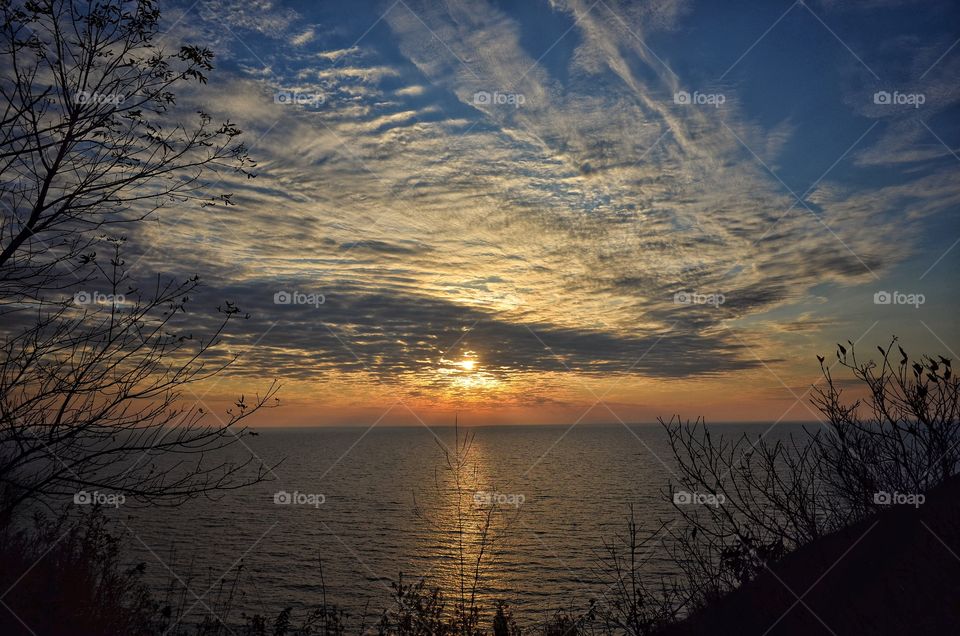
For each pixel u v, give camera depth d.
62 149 4.36
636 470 98.44
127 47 4.48
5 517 4.61
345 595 32.12
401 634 5.44
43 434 4.05
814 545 4.16
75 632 5.19
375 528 59.09
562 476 90.12
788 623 3.27
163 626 6.00
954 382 4.07
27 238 4.23
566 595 26.16
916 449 4.17
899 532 3.56
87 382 4.23
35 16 4.21
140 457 4.22
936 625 2.46
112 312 4.36
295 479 103.19
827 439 4.52
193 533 50.00
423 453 168.00
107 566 6.15
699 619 4.04
